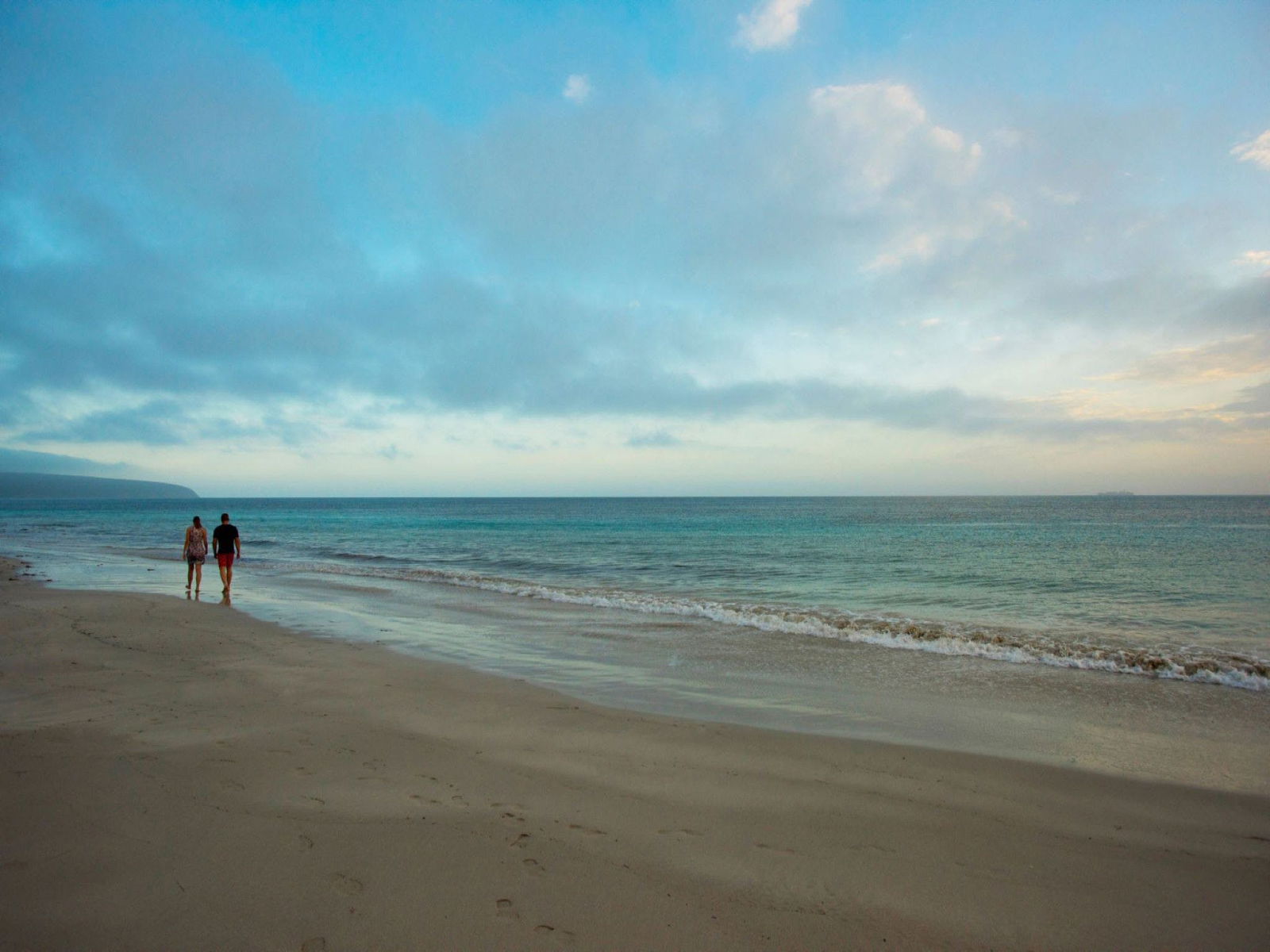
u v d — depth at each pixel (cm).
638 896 321
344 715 613
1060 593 1675
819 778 491
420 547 3253
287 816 391
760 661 925
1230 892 348
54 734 536
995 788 484
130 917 288
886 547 3212
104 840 356
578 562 2503
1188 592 1683
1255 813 452
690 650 993
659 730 597
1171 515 7450
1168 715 693
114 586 1647
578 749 541
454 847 360
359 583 1784
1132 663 906
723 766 510
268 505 16225
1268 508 9856
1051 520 6369
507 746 542
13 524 5803
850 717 669
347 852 351
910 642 1044
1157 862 379
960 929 307
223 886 314
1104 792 483
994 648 991
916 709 703
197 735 541
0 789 423
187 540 1450
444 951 273
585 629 1151
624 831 392
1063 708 716
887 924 308
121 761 476
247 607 1331
